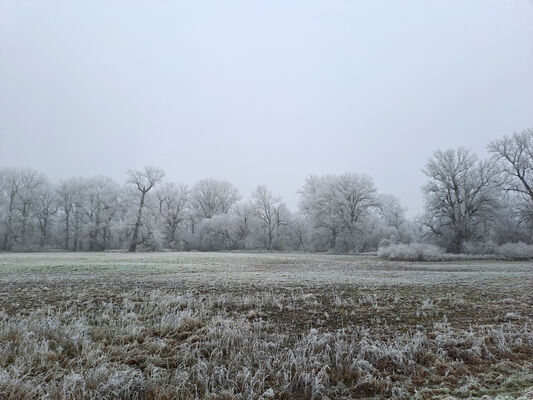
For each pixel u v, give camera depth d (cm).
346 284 1352
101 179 6388
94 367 529
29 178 5825
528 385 498
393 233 5738
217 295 1090
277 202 6569
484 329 747
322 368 531
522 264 2747
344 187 5353
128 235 5478
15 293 1094
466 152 4275
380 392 494
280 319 828
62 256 3441
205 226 6675
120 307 920
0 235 5491
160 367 549
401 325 782
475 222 4075
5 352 570
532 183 3969
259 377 519
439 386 507
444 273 1919
